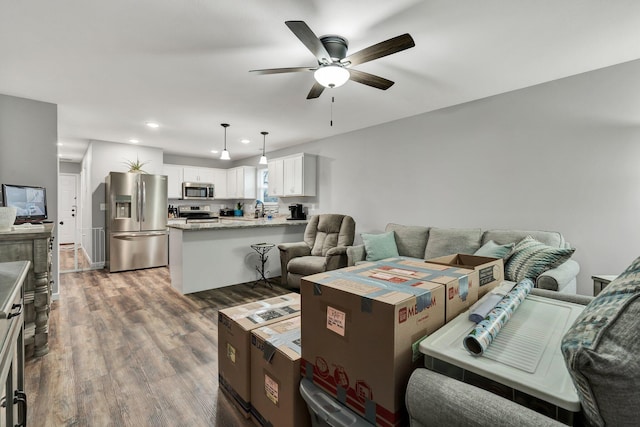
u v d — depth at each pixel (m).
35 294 2.17
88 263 5.68
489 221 3.31
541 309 1.18
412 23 1.97
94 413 1.63
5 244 2.07
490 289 1.40
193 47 2.26
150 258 5.34
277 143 5.72
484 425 0.67
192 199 7.30
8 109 3.19
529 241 2.53
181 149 6.33
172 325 2.79
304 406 1.27
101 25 1.98
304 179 5.21
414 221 4.00
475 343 0.85
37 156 3.34
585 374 0.57
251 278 4.36
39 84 2.92
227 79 2.81
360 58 2.04
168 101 3.39
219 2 1.77
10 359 0.93
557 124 2.85
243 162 7.59
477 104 3.38
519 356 0.84
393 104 3.53
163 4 1.78
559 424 0.61
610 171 2.59
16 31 2.03
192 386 1.88
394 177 4.22
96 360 2.17
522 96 3.06
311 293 1.12
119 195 5.03
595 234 2.67
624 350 0.57
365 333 0.93
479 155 3.38
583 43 2.21
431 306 1.00
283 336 1.48
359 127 4.56
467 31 2.06
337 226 4.19
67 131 4.74
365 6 1.81
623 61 2.49
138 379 1.94
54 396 1.76
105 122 4.22
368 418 0.92
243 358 1.60
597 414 0.60
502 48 2.28
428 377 0.82
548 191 2.91
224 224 4.12
